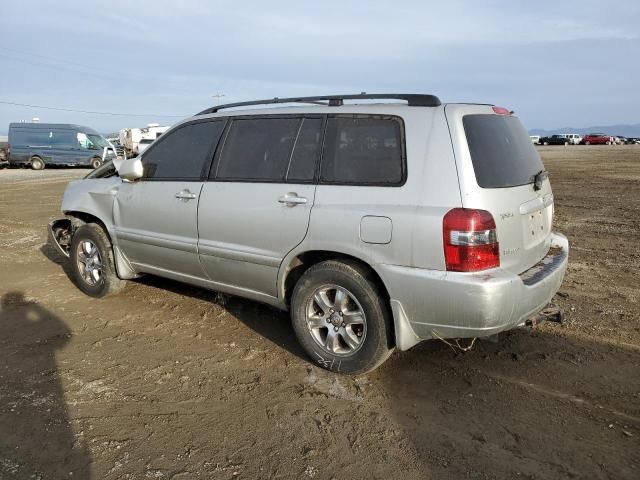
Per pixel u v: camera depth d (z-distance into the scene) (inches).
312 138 146.3
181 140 178.5
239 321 184.1
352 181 136.4
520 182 136.4
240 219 154.9
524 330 173.6
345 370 141.8
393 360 153.3
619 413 125.9
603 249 291.9
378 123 136.1
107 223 197.9
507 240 125.8
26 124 1104.8
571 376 143.4
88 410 127.6
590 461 109.0
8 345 164.7
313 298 145.0
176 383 141.2
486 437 117.2
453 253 119.2
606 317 185.3
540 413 126.1
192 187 168.6
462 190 120.8
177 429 120.2
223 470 106.5
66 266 261.4
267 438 117.1
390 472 106.2
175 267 180.4
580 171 810.8
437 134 126.6
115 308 197.5
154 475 104.7
